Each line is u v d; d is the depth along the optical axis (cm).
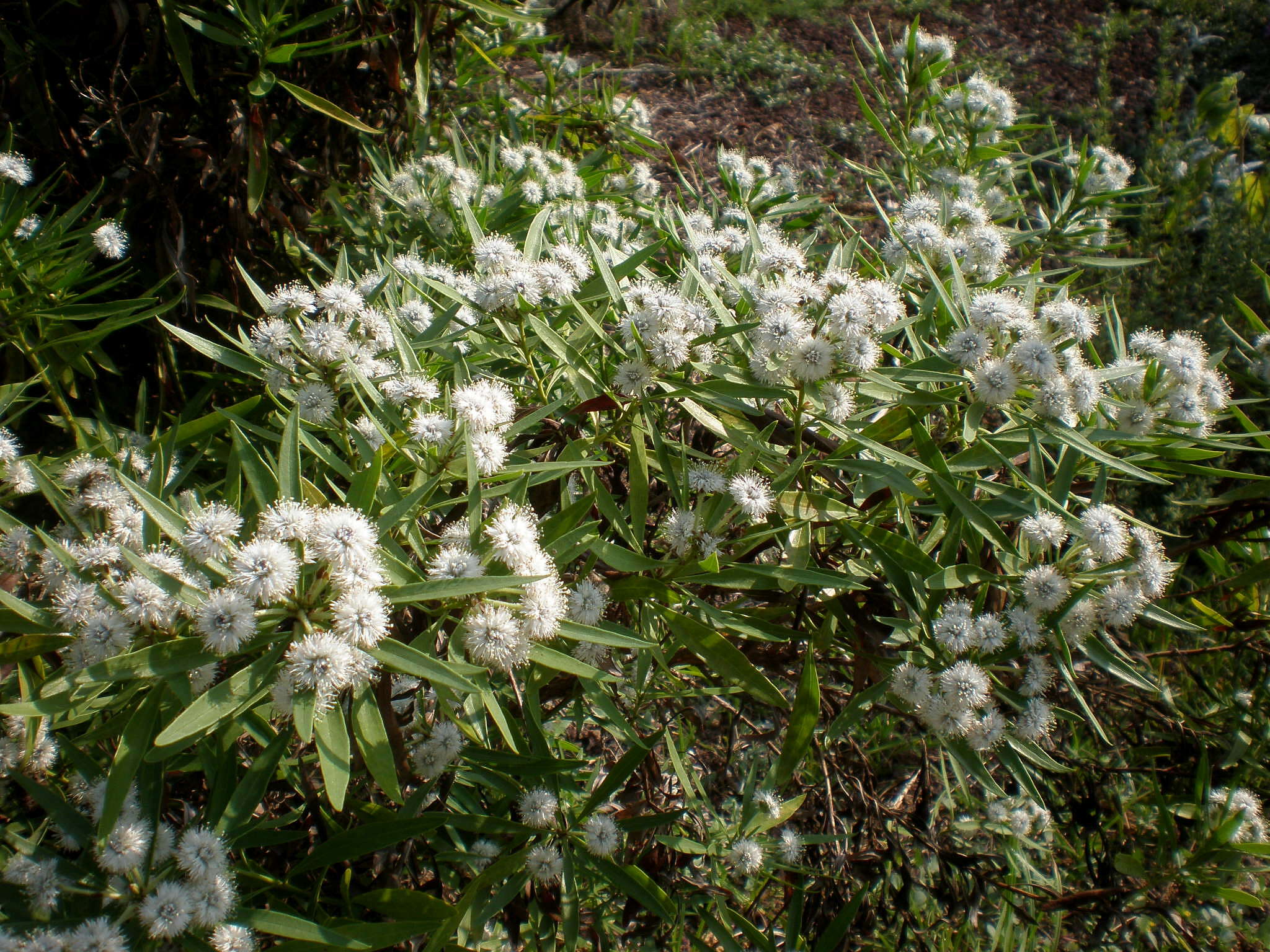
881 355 236
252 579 157
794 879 309
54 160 327
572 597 201
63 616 175
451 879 276
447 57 451
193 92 298
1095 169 416
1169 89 760
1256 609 324
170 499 215
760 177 441
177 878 182
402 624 225
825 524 234
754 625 229
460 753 224
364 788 256
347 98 373
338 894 248
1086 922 327
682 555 218
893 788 365
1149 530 228
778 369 219
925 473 231
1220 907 296
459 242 351
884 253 289
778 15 857
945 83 771
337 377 218
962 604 216
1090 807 315
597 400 224
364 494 183
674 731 323
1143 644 379
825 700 294
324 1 354
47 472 251
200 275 344
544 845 224
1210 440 236
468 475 186
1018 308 231
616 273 241
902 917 325
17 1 310
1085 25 870
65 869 182
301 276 371
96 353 292
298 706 159
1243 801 282
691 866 295
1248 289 547
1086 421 244
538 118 533
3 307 268
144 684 187
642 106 700
